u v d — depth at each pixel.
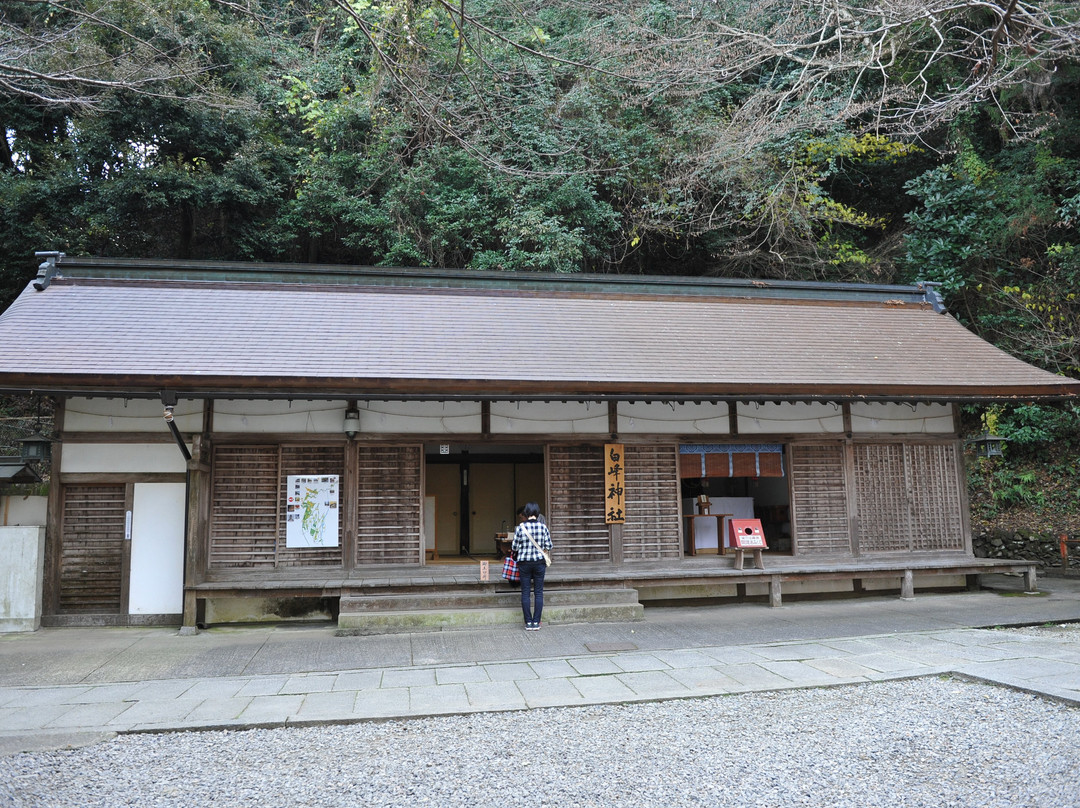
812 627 8.84
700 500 11.07
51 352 8.27
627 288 11.60
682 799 4.06
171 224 17.47
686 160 15.02
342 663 7.38
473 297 10.91
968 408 16.42
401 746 5.04
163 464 9.22
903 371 10.26
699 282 11.79
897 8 10.06
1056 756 4.58
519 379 8.78
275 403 9.41
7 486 9.64
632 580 9.57
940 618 9.21
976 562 10.76
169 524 9.20
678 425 10.33
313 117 16.61
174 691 6.42
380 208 16.58
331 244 19.11
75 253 16.23
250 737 5.31
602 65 12.16
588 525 9.95
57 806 4.03
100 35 14.11
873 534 10.75
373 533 9.47
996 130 16.64
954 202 15.83
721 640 8.24
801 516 10.53
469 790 4.23
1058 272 14.92
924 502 10.98
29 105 16.94
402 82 7.00
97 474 9.14
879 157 17.91
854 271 17.20
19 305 9.25
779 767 4.52
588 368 9.29
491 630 8.79
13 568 8.87
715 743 4.98
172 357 8.50
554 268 15.22
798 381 9.56
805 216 15.69
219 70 16.28
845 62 10.96
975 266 15.97
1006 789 4.11
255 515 9.27
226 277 10.47
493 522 13.87
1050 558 13.19
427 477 13.81
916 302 12.59
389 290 10.78
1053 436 14.96
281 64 17.50
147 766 4.70
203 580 8.98
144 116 15.45
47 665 7.27
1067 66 14.61
